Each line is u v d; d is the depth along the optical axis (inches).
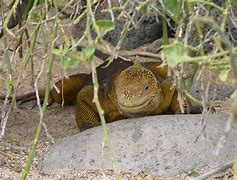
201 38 172.1
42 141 321.1
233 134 272.8
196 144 270.1
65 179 263.1
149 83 301.4
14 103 250.4
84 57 174.2
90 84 362.3
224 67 166.4
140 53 217.9
